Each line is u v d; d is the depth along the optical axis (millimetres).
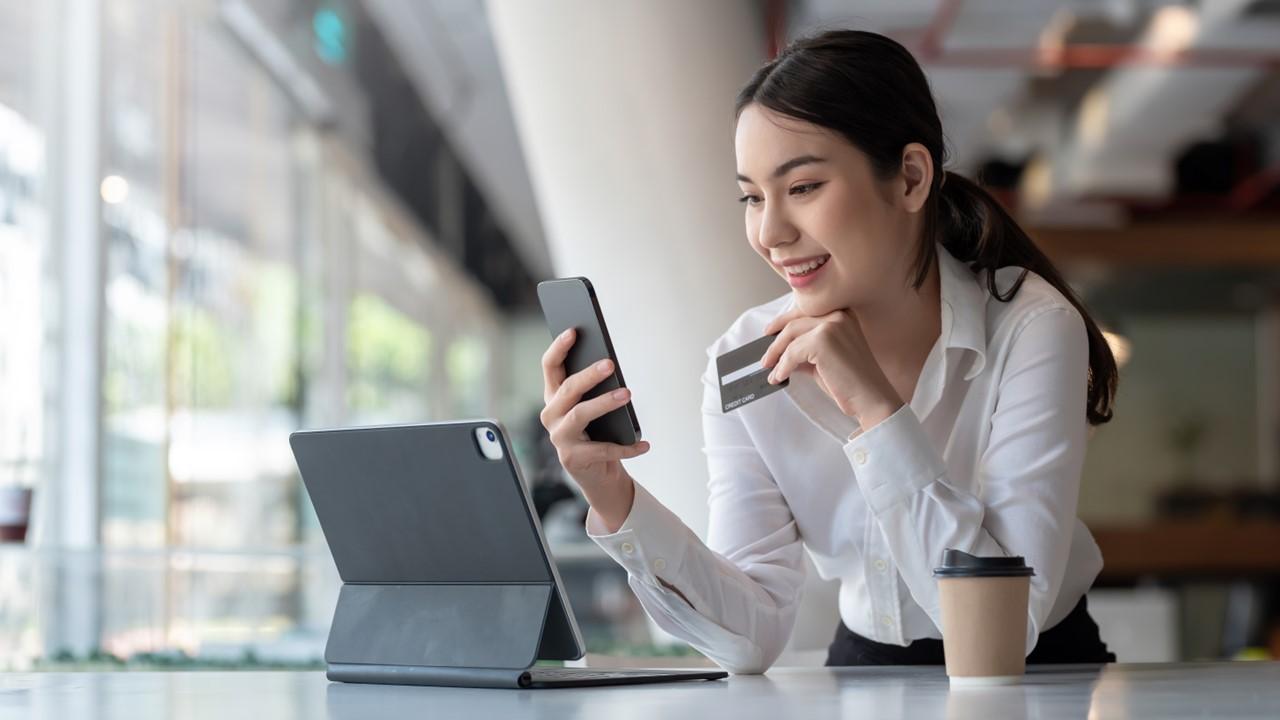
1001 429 1448
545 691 1145
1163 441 12562
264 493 6086
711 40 3557
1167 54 7012
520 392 15727
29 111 3885
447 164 11461
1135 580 10336
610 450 1301
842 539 1612
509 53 3672
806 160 1414
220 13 5410
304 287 7094
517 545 1184
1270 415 12438
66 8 4078
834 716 917
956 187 1589
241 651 2844
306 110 7176
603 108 3564
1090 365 1564
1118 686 1122
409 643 1234
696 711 962
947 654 1197
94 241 4137
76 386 4078
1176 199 9891
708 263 3549
